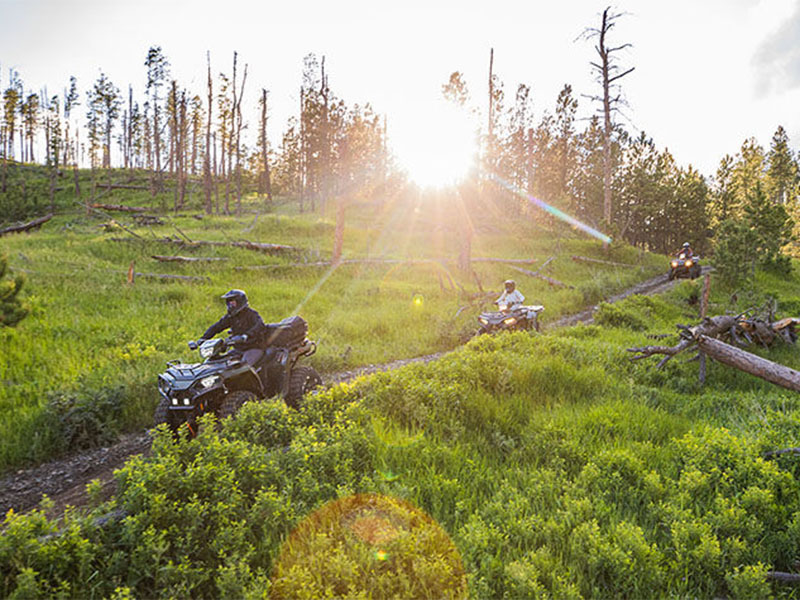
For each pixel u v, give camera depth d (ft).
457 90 130.72
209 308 45.21
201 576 10.54
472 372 24.57
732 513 12.91
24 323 35.83
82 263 58.70
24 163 270.46
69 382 25.90
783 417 19.67
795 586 11.10
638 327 46.70
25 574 9.63
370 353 36.40
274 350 23.07
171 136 214.28
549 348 31.58
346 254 81.87
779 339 37.52
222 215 140.77
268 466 14.24
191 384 19.27
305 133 160.66
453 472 15.97
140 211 148.77
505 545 11.96
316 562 10.59
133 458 13.89
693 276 79.10
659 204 179.52
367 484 14.07
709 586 10.99
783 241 103.19
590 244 112.06
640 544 11.57
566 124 169.27
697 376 29.07
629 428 19.93
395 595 9.53
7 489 17.54
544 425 19.60
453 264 82.48
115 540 11.80
